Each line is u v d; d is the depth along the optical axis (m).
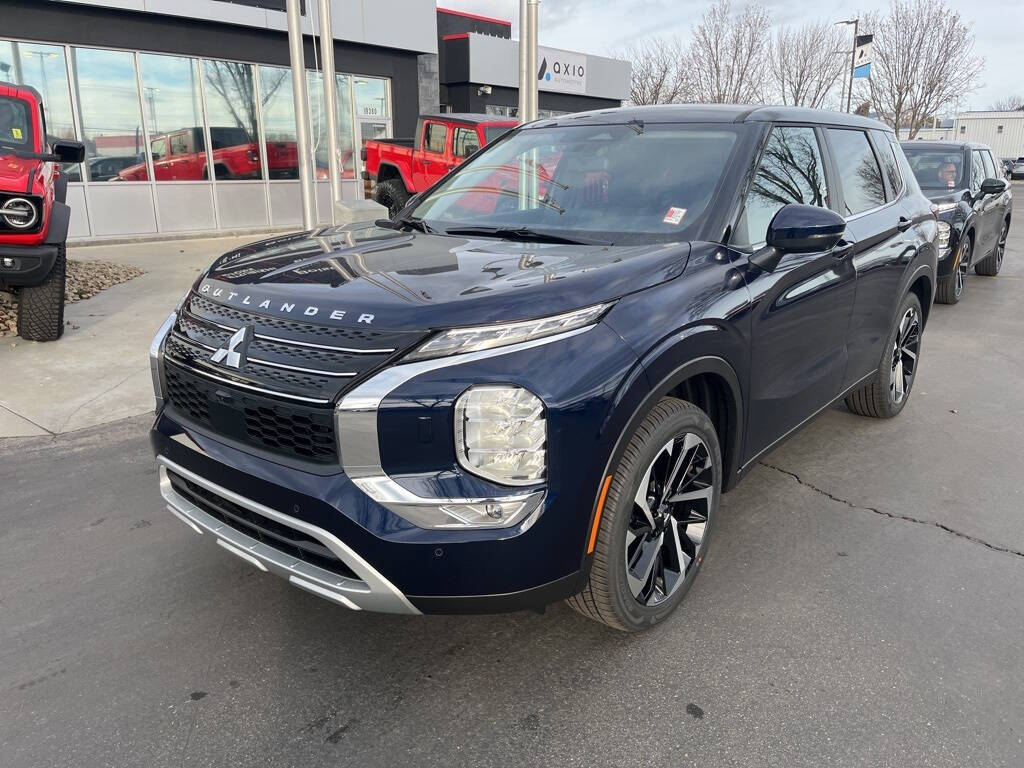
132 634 2.76
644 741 2.24
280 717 2.35
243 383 2.33
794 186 3.41
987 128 54.53
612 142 3.51
